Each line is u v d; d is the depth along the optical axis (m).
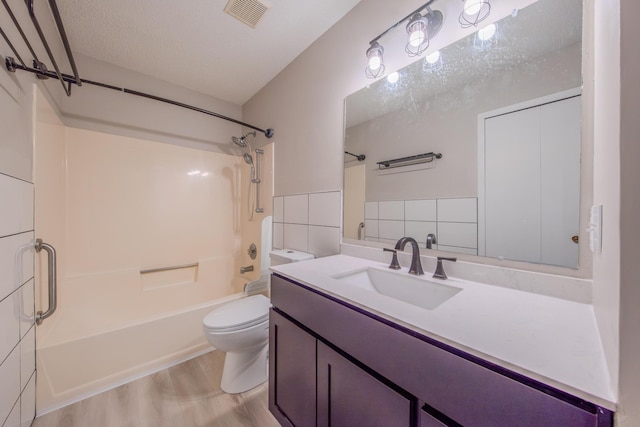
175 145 2.18
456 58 1.00
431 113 1.08
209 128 2.37
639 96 0.31
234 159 2.53
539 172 0.81
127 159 1.96
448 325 0.57
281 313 1.08
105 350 1.34
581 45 0.73
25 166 1.08
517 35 0.86
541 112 0.80
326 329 0.82
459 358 0.50
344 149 1.44
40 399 1.16
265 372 1.44
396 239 1.20
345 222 1.43
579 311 0.65
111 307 1.84
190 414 1.19
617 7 0.34
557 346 0.48
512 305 0.70
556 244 0.77
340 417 0.77
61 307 1.62
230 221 2.50
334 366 0.79
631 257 0.32
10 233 0.92
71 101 1.73
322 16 1.44
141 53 1.77
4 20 0.92
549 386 0.40
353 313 0.72
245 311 1.41
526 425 0.41
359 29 1.35
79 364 1.27
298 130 1.78
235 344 1.29
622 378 0.33
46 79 1.37
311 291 0.90
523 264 0.84
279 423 1.13
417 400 0.57
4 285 0.87
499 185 0.89
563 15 0.77
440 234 1.05
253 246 2.29
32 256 1.13
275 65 1.90
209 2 1.34
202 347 1.67
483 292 0.81
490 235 0.91
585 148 0.72
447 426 0.51
